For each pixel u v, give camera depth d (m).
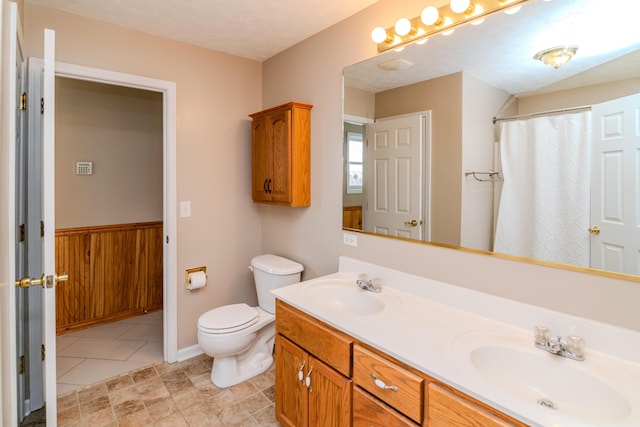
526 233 1.38
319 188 2.38
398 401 1.20
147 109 3.46
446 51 1.63
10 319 1.06
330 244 2.32
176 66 2.45
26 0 1.90
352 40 2.09
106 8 2.00
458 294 1.59
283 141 2.39
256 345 2.49
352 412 1.39
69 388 2.21
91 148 3.14
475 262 1.54
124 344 2.82
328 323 1.48
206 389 2.23
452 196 1.63
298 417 1.67
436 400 1.08
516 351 1.22
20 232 1.85
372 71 1.98
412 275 1.80
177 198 2.51
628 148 1.13
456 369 1.08
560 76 1.28
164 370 2.44
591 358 1.16
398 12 1.82
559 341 1.21
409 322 1.44
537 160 1.34
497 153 1.46
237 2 1.94
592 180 1.21
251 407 2.05
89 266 3.13
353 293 1.88
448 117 1.64
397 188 1.88
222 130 2.71
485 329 1.38
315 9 2.01
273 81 2.76
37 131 1.94
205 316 2.28
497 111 1.45
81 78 2.14
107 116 3.22
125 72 2.24
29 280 1.32
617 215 1.16
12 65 1.06
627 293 1.15
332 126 2.25
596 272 1.21
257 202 2.70
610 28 1.17
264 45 2.55
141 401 2.10
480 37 1.51
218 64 2.66
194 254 2.62
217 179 2.71
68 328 3.04
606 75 1.17
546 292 1.33
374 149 1.99
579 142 1.24
